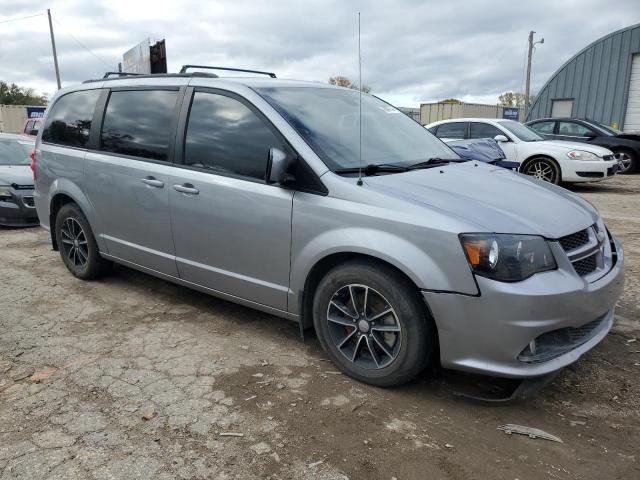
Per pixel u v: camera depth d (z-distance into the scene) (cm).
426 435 273
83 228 494
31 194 782
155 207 409
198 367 344
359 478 242
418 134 436
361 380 323
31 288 500
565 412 294
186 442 267
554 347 283
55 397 309
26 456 257
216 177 369
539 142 1131
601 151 1087
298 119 353
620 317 416
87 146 475
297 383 324
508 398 290
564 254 285
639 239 662
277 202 336
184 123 396
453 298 276
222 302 461
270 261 347
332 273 321
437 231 278
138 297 475
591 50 2092
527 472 246
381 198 300
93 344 379
